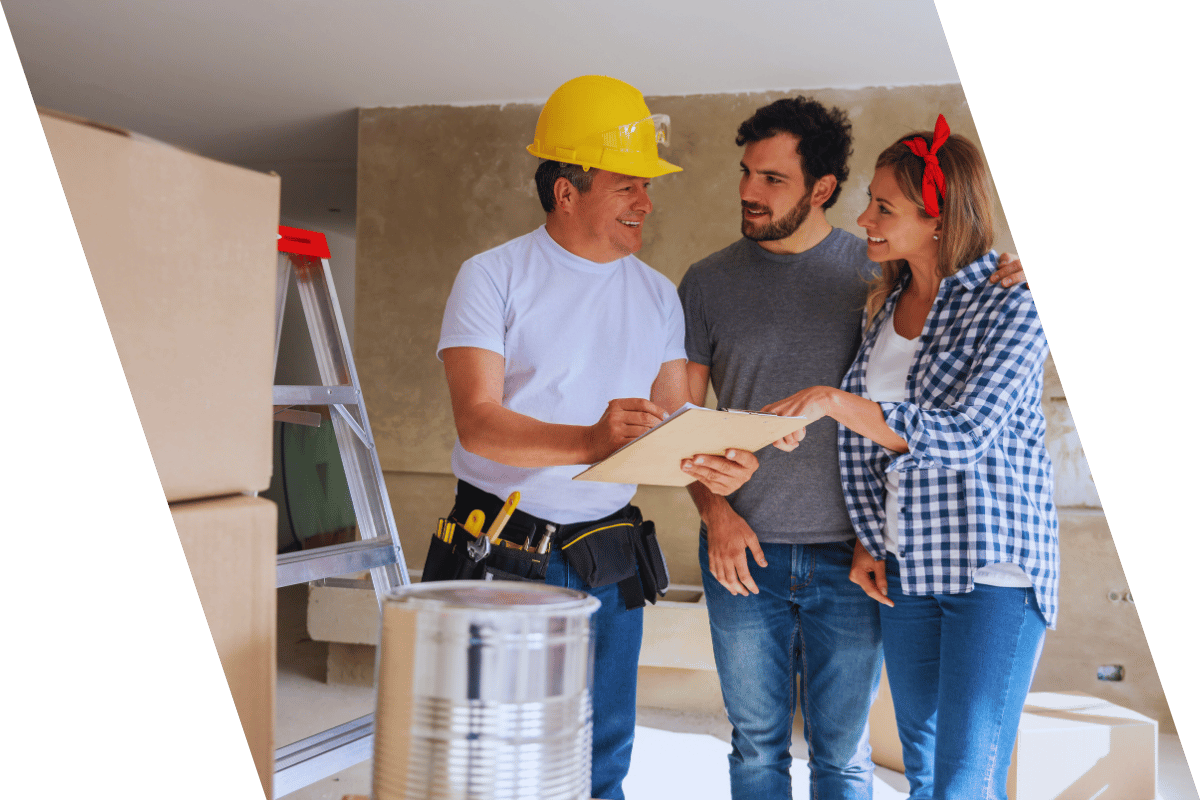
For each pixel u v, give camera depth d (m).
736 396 2.01
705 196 3.34
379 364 3.57
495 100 3.29
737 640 1.95
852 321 1.96
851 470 1.79
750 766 1.99
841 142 2.03
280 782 1.33
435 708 0.58
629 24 2.72
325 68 2.77
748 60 2.99
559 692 0.60
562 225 1.62
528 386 1.59
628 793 2.59
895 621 1.74
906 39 2.81
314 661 2.30
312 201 3.87
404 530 3.57
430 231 3.47
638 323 1.69
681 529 3.48
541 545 1.50
